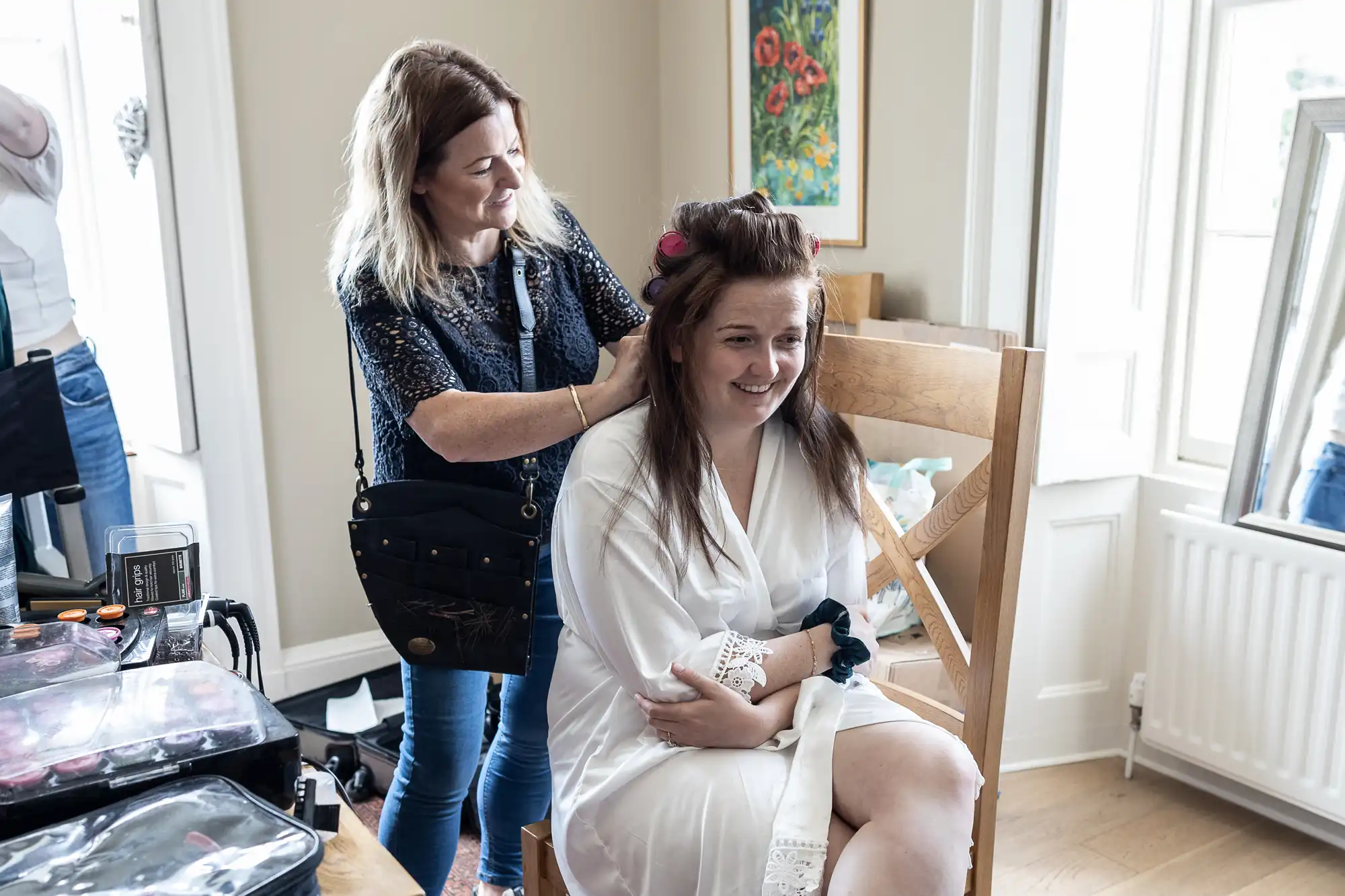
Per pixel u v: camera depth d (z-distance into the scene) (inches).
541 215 67.1
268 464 109.3
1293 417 84.2
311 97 105.6
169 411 102.9
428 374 58.4
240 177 102.3
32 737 42.2
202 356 102.4
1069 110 89.0
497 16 114.0
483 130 57.8
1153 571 98.5
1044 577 97.3
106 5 96.6
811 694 51.9
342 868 42.1
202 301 101.4
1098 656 101.3
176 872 36.0
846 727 51.0
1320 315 81.7
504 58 115.1
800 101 107.7
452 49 59.9
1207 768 93.9
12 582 59.9
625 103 124.4
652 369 53.7
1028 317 95.0
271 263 106.1
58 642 51.8
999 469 56.1
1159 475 99.8
